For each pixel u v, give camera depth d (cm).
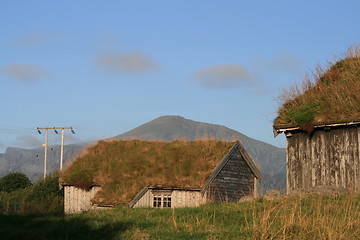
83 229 1316
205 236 1209
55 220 1491
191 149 3619
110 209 1731
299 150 2209
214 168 3375
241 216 1448
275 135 2266
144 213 1575
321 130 2131
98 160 3706
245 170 3622
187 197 3272
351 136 2027
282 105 2294
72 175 3572
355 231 1234
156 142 3828
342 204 1476
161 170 3419
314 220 1296
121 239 1193
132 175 3428
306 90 2273
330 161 2088
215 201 3319
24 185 5744
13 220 1520
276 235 1219
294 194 1845
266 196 1711
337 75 2250
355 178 1991
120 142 3909
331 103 2111
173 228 1311
